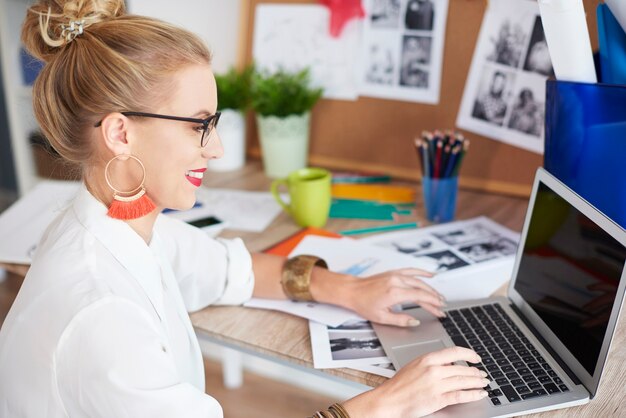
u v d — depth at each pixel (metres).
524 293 1.01
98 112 0.75
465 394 0.80
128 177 0.80
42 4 0.79
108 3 0.78
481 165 1.56
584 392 0.82
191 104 0.78
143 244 0.82
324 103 1.73
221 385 2.03
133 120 0.76
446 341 0.96
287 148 1.65
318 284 1.08
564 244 0.90
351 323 1.03
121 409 0.68
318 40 1.70
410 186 1.62
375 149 1.69
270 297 1.11
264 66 1.79
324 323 1.03
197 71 0.78
